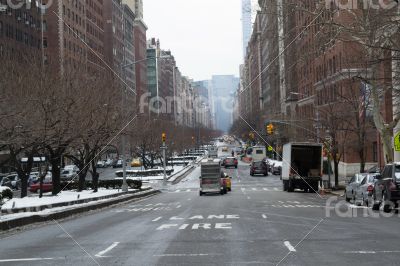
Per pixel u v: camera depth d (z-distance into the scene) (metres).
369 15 28.12
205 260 11.51
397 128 40.81
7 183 59.34
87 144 39.91
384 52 30.27
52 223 22.42
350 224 18.70
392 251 12.43
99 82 41.25
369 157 59.12
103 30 125.69
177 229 17.91
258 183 63.12
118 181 52.12
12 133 27.72
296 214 23.50
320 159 45.84
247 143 128.62
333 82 52.97
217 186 44.94
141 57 178.00
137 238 15.68
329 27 32.06
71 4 98.38
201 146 188.75
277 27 50.09
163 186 62.03
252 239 14.89
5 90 29.56
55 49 88.12
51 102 30.94
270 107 101.81
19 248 14.41
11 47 67.88
